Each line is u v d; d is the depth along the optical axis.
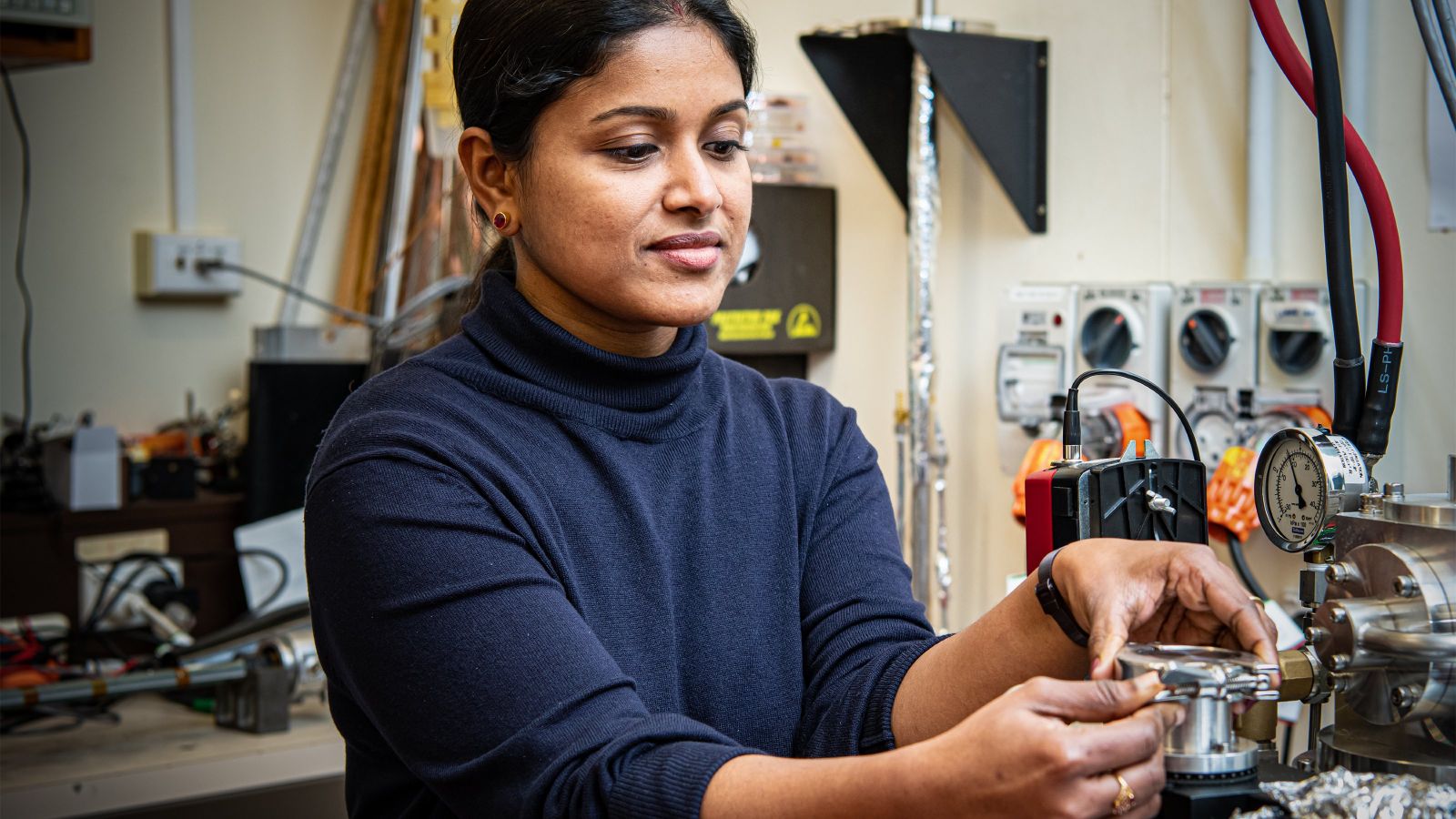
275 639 2.03
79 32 2.64
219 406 3.10
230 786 1.87
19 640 2.29
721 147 0.96
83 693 1.87
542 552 0.92
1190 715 0.72
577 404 0.99
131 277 2.99
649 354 1.02
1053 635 0.87
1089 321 1.72
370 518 0.87
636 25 0.90
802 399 1.15
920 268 1.88
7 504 2.54
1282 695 0.83
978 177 2.02
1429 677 0.77
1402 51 1.39
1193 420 1.61
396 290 2.96
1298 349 1.49
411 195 3.00
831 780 0.70
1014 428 1.84
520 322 0.99
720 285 0.96
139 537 2.60
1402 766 0.78
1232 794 0.71
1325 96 0.97
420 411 0.95
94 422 2.96
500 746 0.79
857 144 2.23
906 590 1.09
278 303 3.17
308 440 2.70
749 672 1.03
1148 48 1.74
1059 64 1.87
